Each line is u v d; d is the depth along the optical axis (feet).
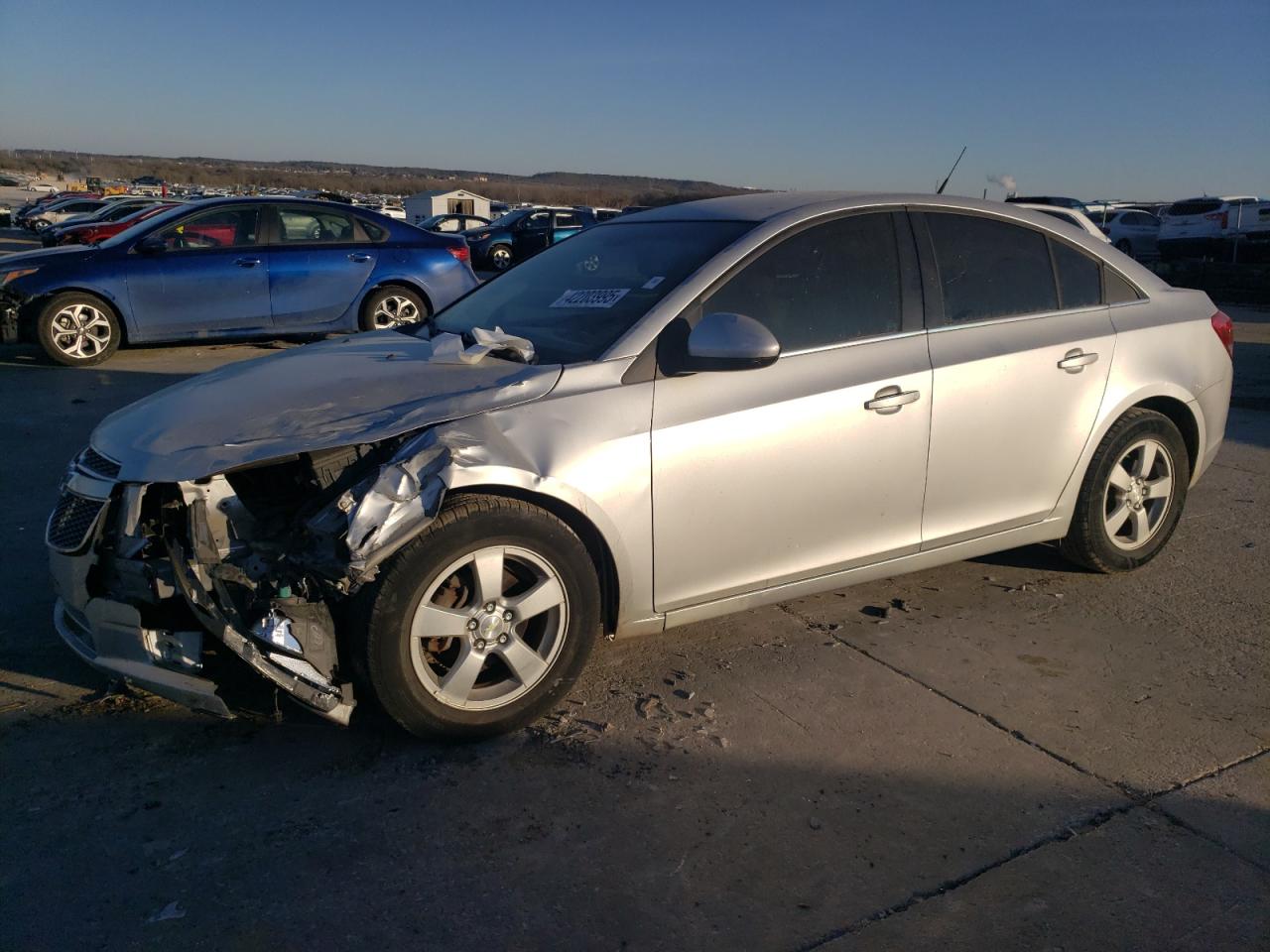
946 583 14.98
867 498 12.18
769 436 11.32
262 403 10.41
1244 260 79.30
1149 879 8.54
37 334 31.71
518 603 10.26
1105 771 10.15
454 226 117.70
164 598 9.57
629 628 11.26
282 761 10.10
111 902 8.11
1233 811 9.48
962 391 12.64
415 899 8.21
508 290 14.06
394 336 13.57
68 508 10.25
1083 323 14.01
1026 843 9.00
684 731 10.77
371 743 10.44
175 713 10.95
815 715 11.13
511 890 8.34
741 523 11.38
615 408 10.62
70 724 10.71
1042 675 12.14
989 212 13.66
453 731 10.19
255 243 33.58
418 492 9.48
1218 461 22.49
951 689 11.76
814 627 13.42
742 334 10.40
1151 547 15.14
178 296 32.68
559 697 10.79
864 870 8.63
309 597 9.70
